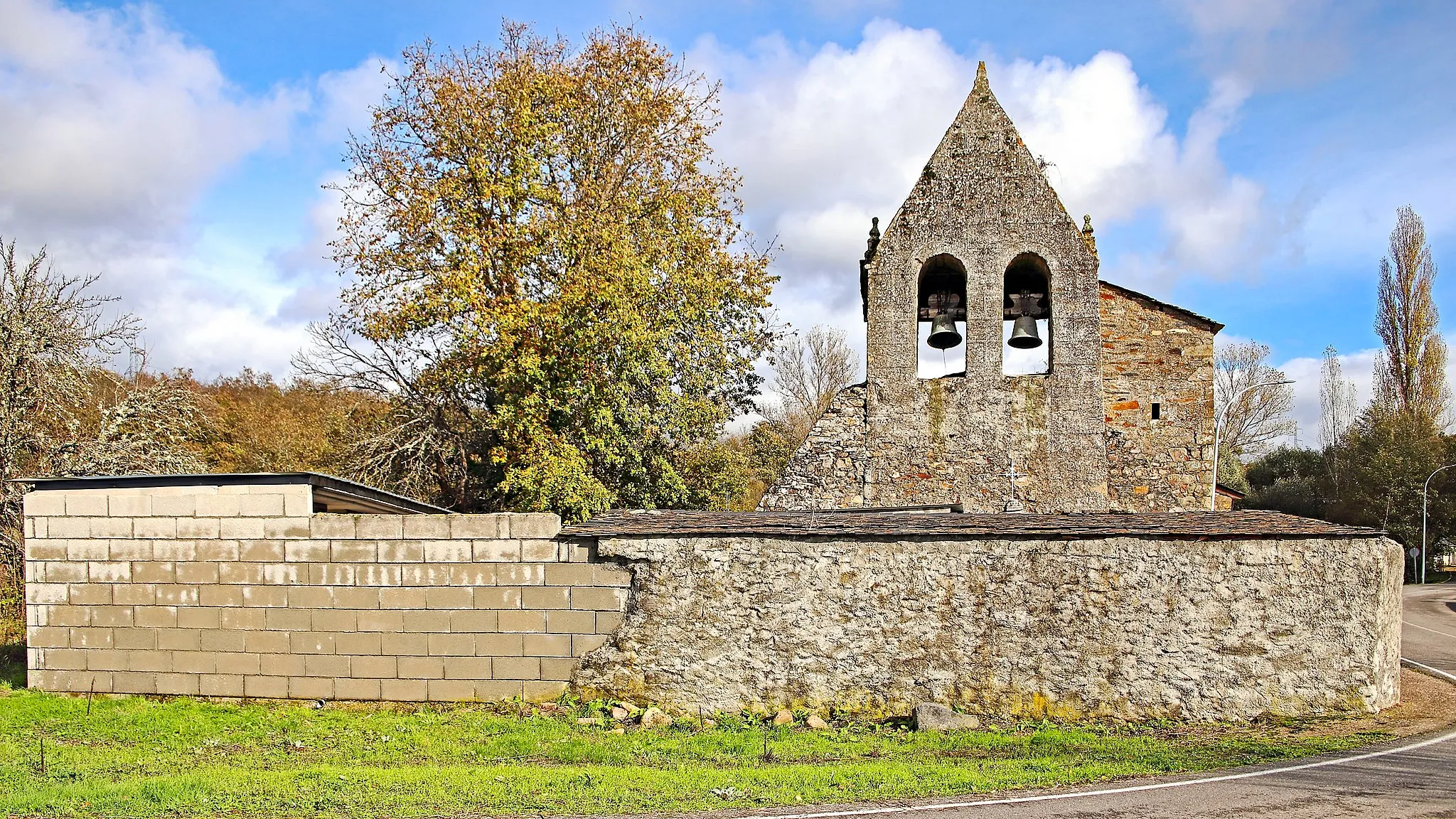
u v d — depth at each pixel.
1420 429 54.94
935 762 9.77
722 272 26.98
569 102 25.61
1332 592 11.96
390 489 24.92
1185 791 8.30
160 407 24.05
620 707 12.16
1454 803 7.82
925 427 17.27
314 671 12.82
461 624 12.75
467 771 9.17
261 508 13.03
